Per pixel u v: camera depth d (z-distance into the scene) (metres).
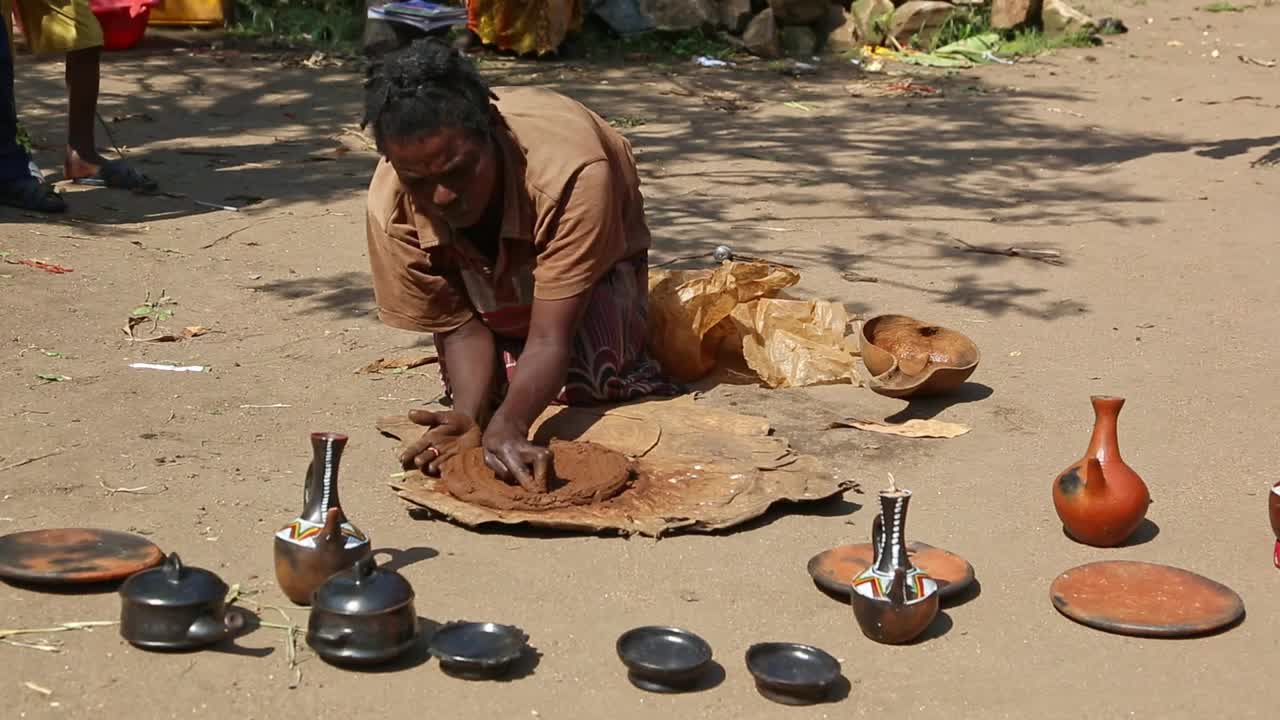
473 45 13.52
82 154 8.30
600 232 4.32
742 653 3.44
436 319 4.68
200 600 3.32
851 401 5.23
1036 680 3.35
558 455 4.39
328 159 9.34
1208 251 7.41
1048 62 13.70
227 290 6.45
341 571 3.40
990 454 4.74
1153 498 4.42
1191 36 15.02
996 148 10.12
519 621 3.55
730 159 9.64
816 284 6.71
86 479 4.32
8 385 5.10
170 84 11.60
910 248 7.43
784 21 14.09
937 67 13.48
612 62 13.28
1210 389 5.38
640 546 3.97
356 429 4.84
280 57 12.90
